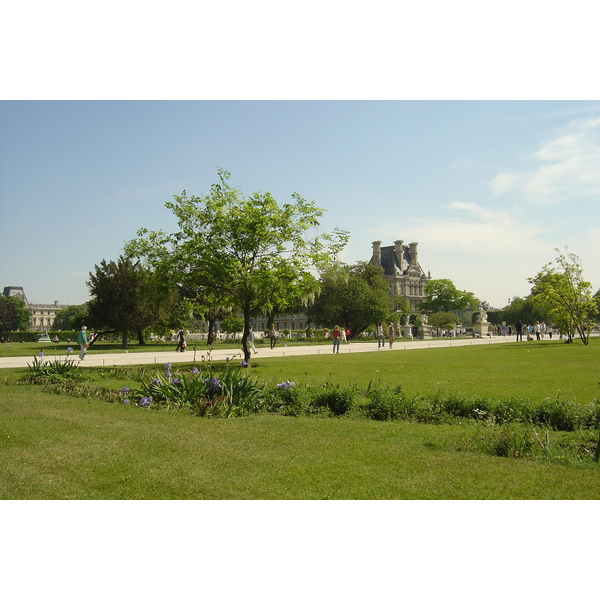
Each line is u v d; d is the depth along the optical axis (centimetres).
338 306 9475
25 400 1592
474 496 750
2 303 10356
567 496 751
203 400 1499
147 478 816
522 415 1293
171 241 3023
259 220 2877
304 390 1586
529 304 12762
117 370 2534
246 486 786
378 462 904
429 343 6638
